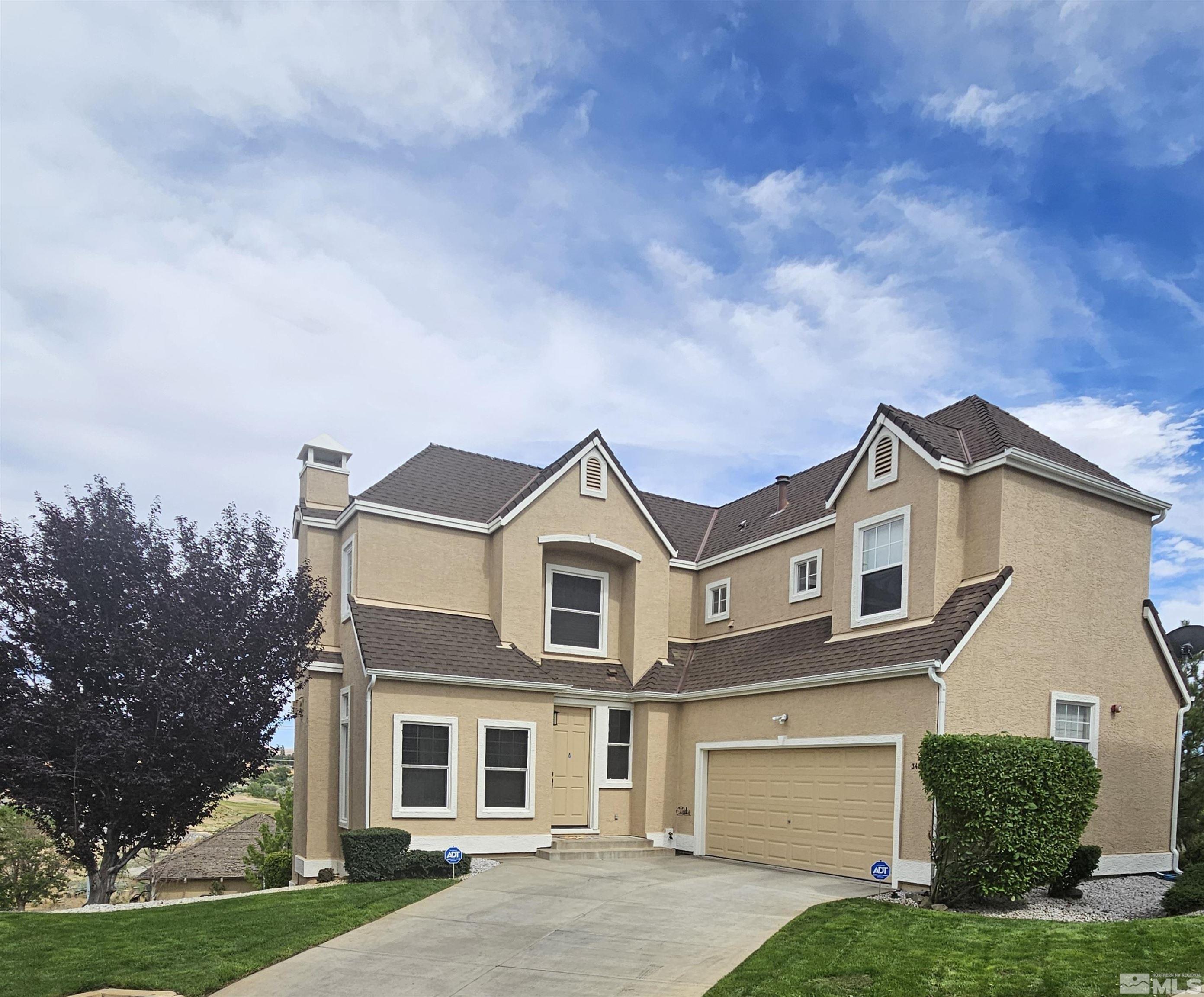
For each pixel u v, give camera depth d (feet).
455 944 31.24
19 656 43.01
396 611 56.54
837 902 36.78
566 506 63.21
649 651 65.26
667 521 77.82
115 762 42.55
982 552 46.57
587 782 60.13
